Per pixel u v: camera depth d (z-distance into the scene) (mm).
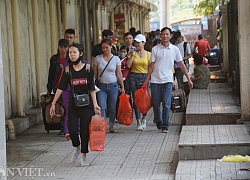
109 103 17328
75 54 12898
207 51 38906
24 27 21219
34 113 20219
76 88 12977
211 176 11297
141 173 12484
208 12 56531
